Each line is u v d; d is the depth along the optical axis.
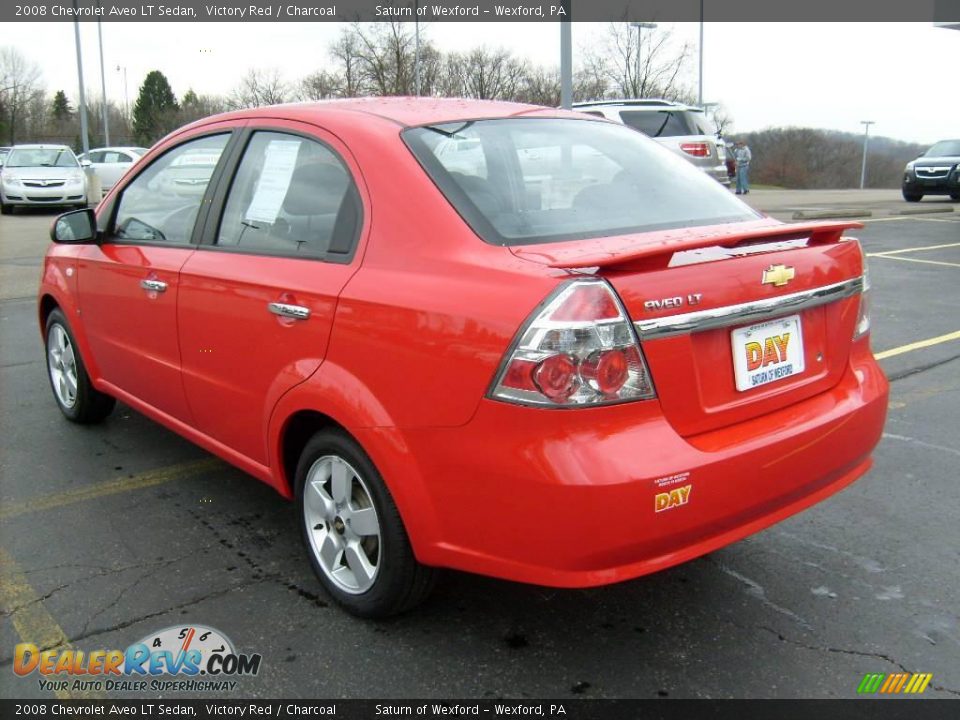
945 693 2.67
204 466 4.50
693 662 2.82
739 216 3.27
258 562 3.48
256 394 3.28
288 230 3.25
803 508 2.88
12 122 59.25
